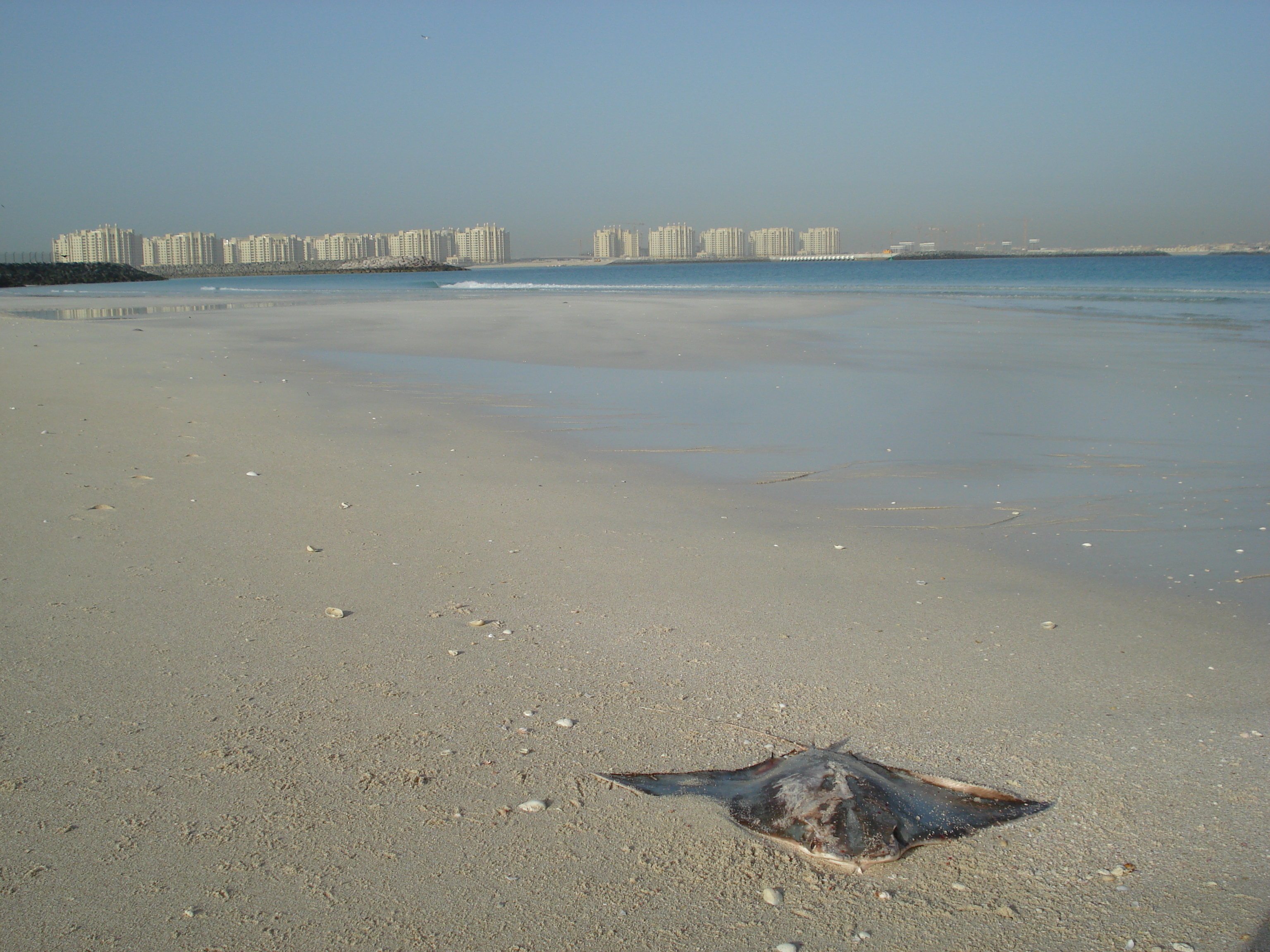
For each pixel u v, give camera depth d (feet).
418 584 17.57
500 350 55.42
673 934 8.43
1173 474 25.99
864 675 13.88
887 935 8.41
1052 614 16.38
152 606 16.20
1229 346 53.31
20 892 8.92
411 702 12.90
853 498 24.13
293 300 123.95
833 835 9.41
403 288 186.70
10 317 84.79
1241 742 11.82
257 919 8.58
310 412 34.99
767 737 12.03
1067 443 29.96
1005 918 8.63
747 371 46.09
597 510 22.89
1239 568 18.67
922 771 11.18
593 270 495.00
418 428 32.48
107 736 11.83
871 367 47.32
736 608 16.55
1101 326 67.05
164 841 9.73
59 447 28.19
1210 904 8.77
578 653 14.62
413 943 8.30
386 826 10.03
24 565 18.12
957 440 30.60
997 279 190.08
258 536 20.39
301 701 12.87
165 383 41.22
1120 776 11.06
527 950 8.21
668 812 10.27
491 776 11.06
